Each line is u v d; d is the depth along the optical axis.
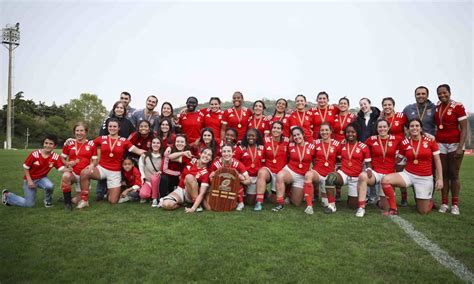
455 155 6.29
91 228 4.82
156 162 6.86
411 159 6.25
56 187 8.69
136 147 6.99
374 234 4.73
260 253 3.92
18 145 49.19
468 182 10.41
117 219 5.36
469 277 3.39
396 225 5.23
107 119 7.83
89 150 6.64
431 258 3.87
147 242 4.24
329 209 6.12
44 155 6.20
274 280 3.24
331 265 3.61
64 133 57.06
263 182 6.39
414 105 7.25
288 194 7.11
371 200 7.30
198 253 3.89
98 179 6.72
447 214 6.09
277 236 4.56
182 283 3.15
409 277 3.37
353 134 6.61
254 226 5.07
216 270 3.44
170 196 6.27
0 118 50.19
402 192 6.99
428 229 5.03
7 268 3.43
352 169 6.60
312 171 6.48
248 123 8.66
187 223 5.16
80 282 3.15
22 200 6.25
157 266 3.51
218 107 8.78
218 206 6.19
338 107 8.26
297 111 8.38
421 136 6.30
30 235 4.47
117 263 3.58
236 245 4.17
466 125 6.30
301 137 6.66
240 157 7.10
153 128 8.27
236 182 6.26
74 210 5.98
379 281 3.26
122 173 7.19
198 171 6.36
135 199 7.16
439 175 6.07
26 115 53.41
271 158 7.00
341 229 4.96
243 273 3.38
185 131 8.58
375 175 6.46
